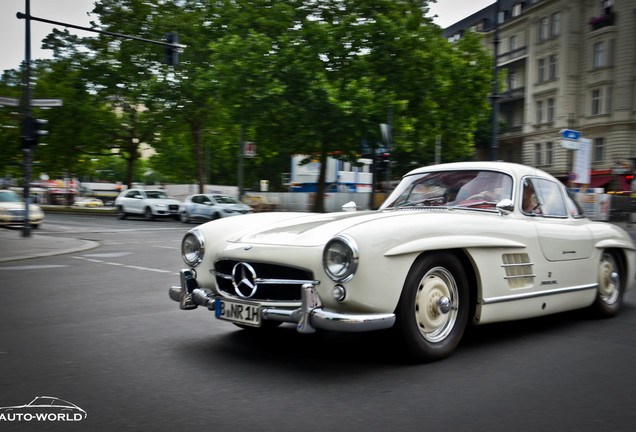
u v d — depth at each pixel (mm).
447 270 3811
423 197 4824
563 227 4742
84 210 44250
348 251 3293
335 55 24781
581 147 20328
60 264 10305
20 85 37344
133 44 32438
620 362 3775
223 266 4031
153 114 33188
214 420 2732
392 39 24828
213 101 31812
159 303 6242
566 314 5523
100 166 46438
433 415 2789
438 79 26469
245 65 24391
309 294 3412
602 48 34969
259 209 32656
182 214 28234
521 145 42250
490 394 3107
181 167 49938
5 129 37750
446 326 3836
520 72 43344
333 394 3113
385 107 23891
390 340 3629
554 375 3469
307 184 38094
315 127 24219
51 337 4590
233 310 3830
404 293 3514
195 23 31344
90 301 6375
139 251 13094
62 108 34969
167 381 3383
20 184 48094
